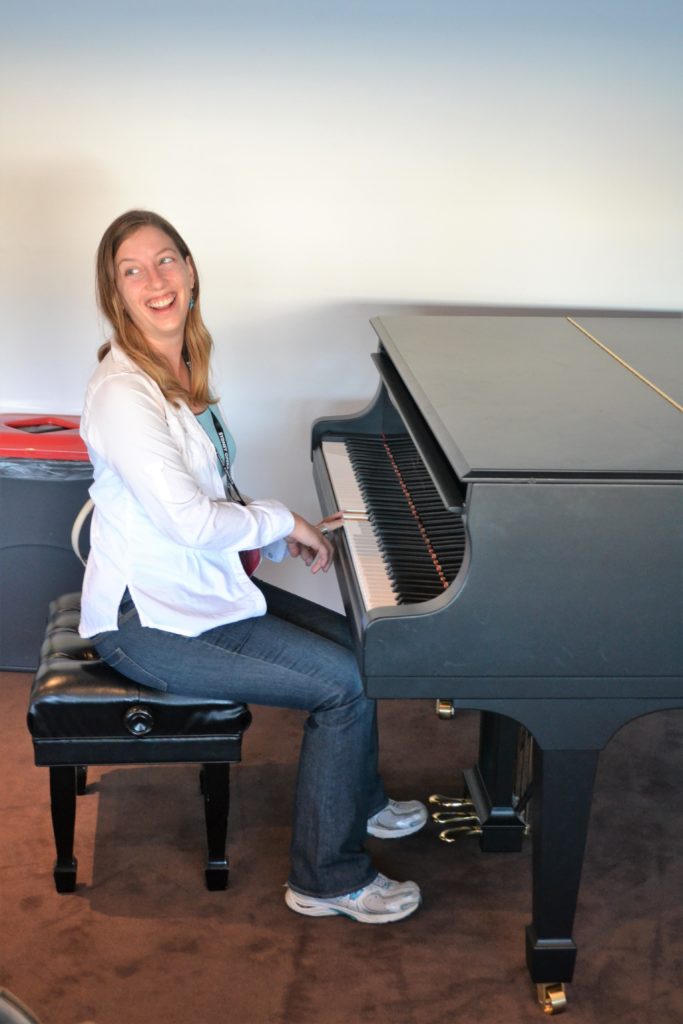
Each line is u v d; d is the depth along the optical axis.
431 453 2.18
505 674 1.97
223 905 2.48
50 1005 2.16
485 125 3.23
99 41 3.12
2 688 3.36
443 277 3.38
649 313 3.44
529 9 3.12
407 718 3.30
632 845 2.73
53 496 3.22
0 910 2.44
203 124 3.21
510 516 1.88
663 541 1.90
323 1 3.10
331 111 3.20
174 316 2.37
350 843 2.42
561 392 2.33
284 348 3.44
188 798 2.88
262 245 3.33
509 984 2.27
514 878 2.60
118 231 2.33
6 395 3.47
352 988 2.24
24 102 3.18
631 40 3.15
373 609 1.97
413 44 3.14
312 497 3.61
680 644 1.97
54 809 2.42
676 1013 2.20
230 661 2.32
